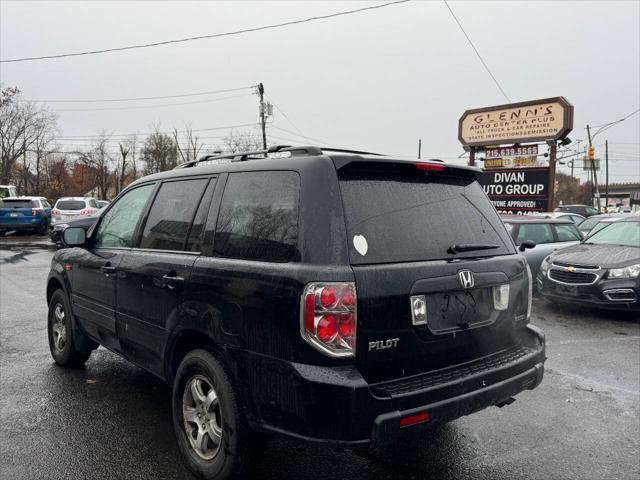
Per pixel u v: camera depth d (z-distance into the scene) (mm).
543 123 18125
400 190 3018
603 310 8516
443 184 3299
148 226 3939
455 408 2736
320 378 2477
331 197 2697
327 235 2617
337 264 2561
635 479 3256
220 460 2979
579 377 5211
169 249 3592
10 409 4164
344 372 2508
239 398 2873
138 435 3736
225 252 3098
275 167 3018
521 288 3471
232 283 2902
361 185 2850
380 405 2500
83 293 4656
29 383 4750
